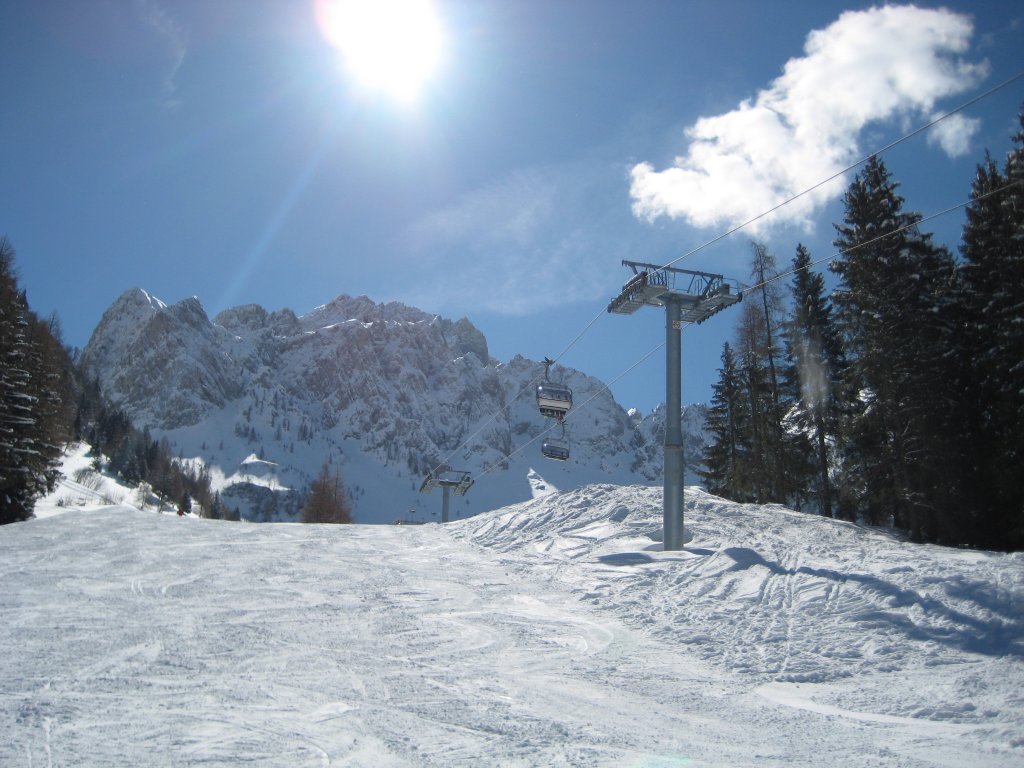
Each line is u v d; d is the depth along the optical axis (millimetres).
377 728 8594
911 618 13273
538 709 9672
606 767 7590
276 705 9344
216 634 13125
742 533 22891
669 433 21406
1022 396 24859
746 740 8734
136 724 8391
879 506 30328
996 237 28438
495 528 27781
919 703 10078
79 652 11602
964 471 27688
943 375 28016
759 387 36469
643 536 23047
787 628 13750
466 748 8039
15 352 39906
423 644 12992
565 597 17281
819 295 35938
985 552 21094
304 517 68625
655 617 15039
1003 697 9930
